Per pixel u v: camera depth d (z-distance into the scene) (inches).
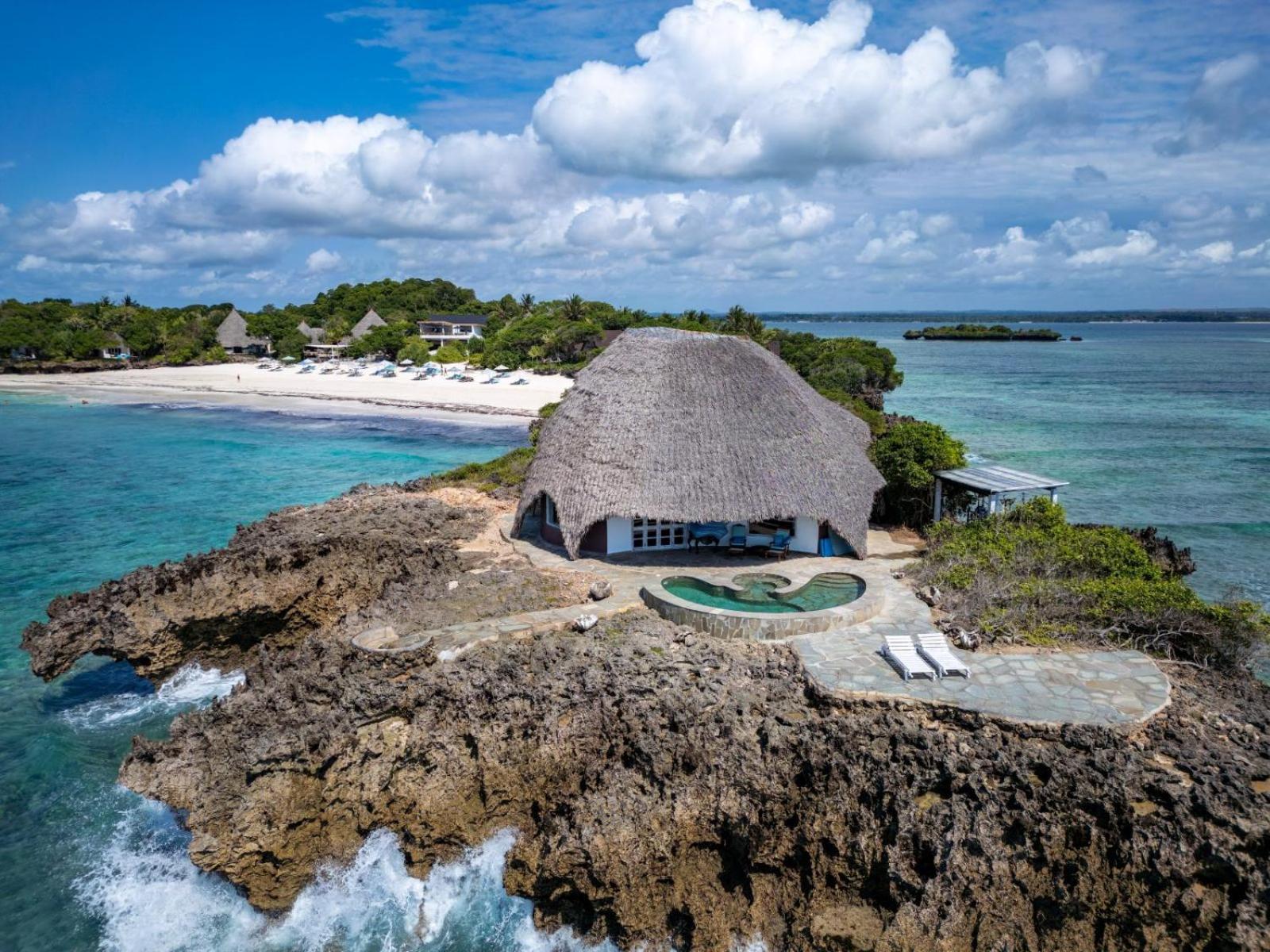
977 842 553.3
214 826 663.8
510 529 1211.9
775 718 659.4
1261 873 502.6
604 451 1014.4
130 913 675.4
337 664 743.1
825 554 1051.3
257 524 1330.0
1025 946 542.9
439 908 677.3
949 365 6063.0
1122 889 529.3
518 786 687.7
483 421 3225.9
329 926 669.9
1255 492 1926.7
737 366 1073.5
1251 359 6663.4
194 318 6259.8
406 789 690.2
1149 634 773.9
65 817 778.8
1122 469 2175.2
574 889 642.8
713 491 968.3
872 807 594.9
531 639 793.6
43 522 1739.7
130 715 943.7
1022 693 664.4
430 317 6181.1
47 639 893.2
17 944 642.8
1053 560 924.6
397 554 1074.1
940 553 988.6
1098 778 562.6
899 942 555.5
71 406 3752.5
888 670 709.9
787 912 615.5
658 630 803.4
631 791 649.6
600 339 4613.7
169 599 943.0
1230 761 580.7
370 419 3312.0
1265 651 782.5
